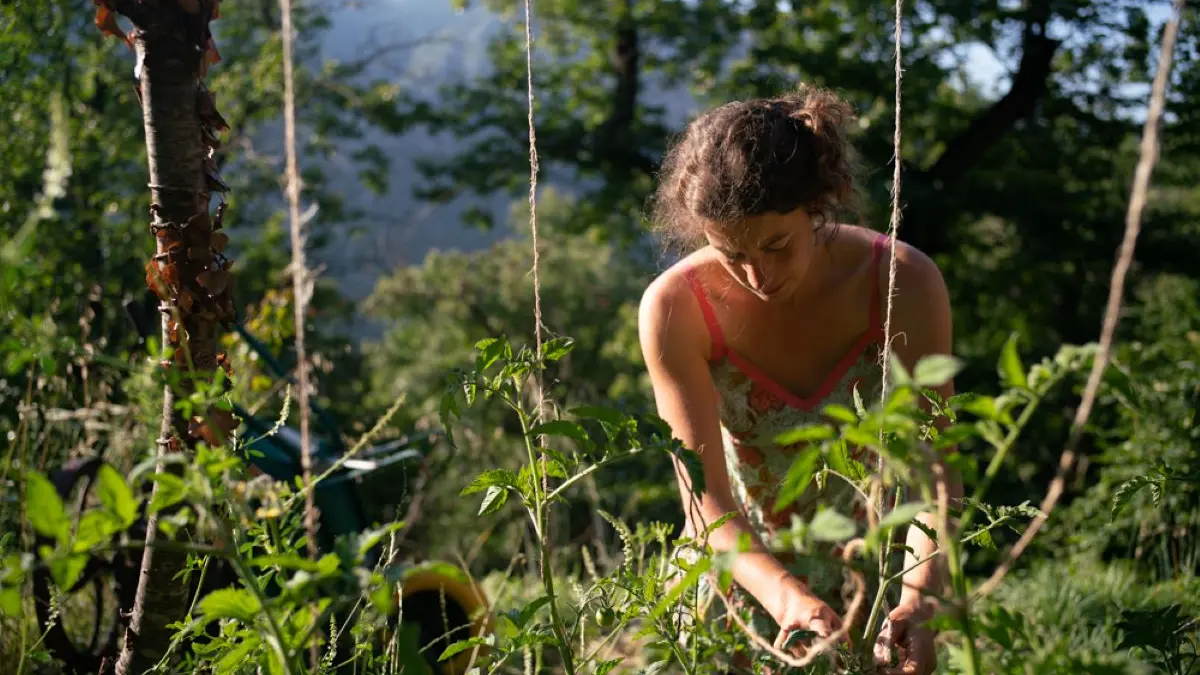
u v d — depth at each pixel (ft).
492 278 93.45
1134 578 13.69
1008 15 46.93
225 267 5.74
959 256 54.08
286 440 9.86
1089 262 51.37
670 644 5.06
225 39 53.36
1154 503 4.80
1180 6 2.78
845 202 6.68
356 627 5.21
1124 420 18.02
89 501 9.78
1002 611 3.16
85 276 20.34
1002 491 42.86
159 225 5.62
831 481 7.53
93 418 9.94
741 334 7.36
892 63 47.62
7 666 6.30
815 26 51.49
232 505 4.27
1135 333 32.40
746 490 7.77
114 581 10.02
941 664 5.21
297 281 5.98
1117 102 49.93
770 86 7.20
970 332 55.42
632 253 92.89
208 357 5.60
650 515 38.78
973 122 51.47
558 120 58.08
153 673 5.00
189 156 5.69
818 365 7.52
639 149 54.60
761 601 6.30
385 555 5.31
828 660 5.11
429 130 56.44
